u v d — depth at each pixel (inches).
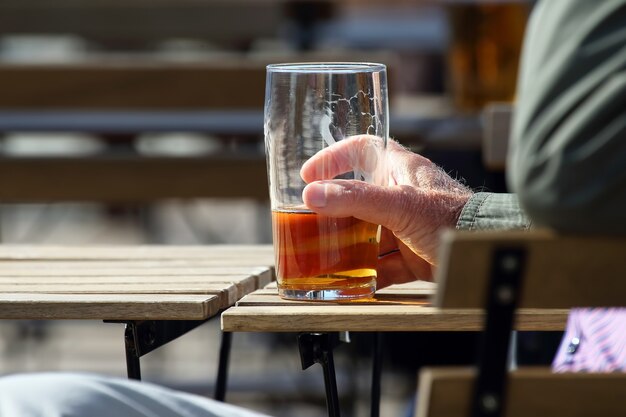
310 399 125.8
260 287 69.0
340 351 138.3
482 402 57.0
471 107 119.3
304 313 63.0
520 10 117.9
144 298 64.1
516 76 118.3
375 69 66.7
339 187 65.2
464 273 56.9
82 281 67.3
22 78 107.0
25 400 59.9
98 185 102.9
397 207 65.7
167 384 118.8
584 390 56.9
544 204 56.6
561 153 56.2
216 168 102.3
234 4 148.9
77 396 60.4
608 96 55.8
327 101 65.9
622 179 56.0
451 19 119.8
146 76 106.3
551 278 57.0
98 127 106.7
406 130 103.1
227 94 105.8
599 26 56.1
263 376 124.6
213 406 62.2
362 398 124.8
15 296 64.6
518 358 80.4
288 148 65.9
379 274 69.7
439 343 114.3
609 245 56.7
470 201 66.5
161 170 102.7
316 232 65.4
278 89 66.1
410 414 76.8
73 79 106.8
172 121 108.9
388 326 63.0
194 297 64.3
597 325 71.5
